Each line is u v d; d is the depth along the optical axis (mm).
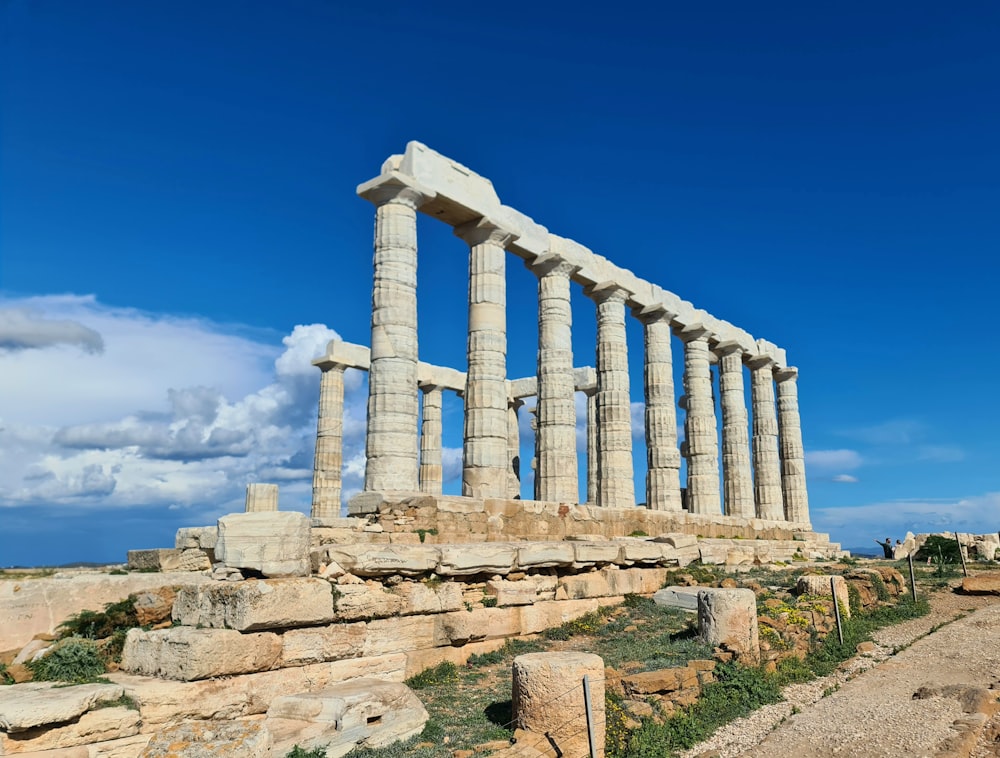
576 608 17484
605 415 29438
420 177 22438
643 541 21953
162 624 12008
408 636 13461
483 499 21266
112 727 9203
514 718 10930
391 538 18062
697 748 11094
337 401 35906
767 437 40062
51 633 11148
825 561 31156
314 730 9703
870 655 15805
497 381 24250
